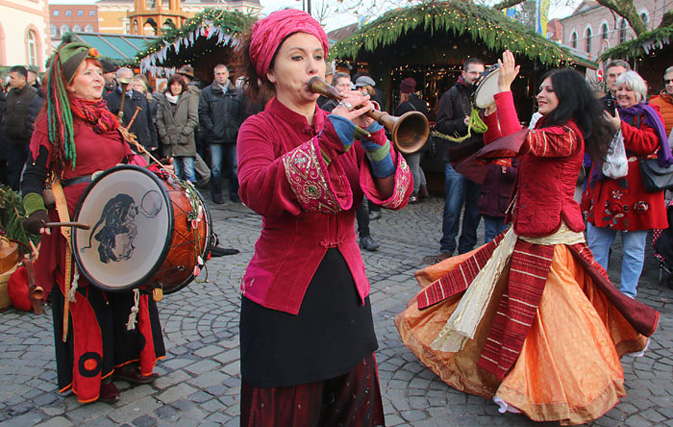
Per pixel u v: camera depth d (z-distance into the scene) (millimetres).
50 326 4074
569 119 2758
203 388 3145
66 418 2836
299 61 1685
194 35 10047
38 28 34406
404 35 9719
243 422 1828
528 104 10000
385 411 2920
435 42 9805
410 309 3324
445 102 5953
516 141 2455
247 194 1608
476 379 3027
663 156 3961
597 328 2744
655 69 11750
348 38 9258
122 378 3225
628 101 4137
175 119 8234
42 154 2723
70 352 2902
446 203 5629
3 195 4680
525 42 8539
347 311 1791
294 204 1552
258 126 1716
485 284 2822
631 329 2947
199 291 4711
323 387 1953
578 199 4812
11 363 3463
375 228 7109
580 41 33688
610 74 4633
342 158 1755
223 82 8211
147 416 2861
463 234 5590
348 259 1795
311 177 1469
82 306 2838
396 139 1418
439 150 9000
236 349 3637
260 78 1791
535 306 2730
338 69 10102
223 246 6137
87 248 2723
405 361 3473
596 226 4270
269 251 1756
